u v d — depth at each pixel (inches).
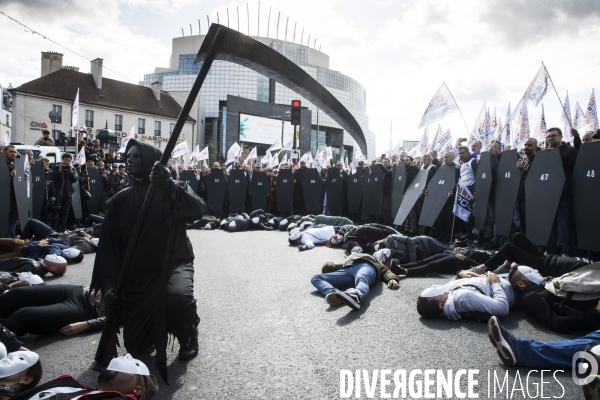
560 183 239.5
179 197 114.6
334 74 2827.3
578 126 386.0
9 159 325.7
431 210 365.1
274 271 249.9
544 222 248.4
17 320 139.4
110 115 2096.5
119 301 115.8
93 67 2092.8
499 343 121.7
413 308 178.1
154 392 97.4
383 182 464.1
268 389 110.2
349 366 123.8
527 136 352.2
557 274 186.4
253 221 487.2
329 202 538.6
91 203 533.6
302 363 125.7
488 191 304.8
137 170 125.5
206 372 120.3
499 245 315.3
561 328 146.9
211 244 365.1
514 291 171.0
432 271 231.6
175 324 123.2
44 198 422.6
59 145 639.1
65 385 78.2
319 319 164.6
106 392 72.2
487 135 417.1
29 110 1851.6
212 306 181.2
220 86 2945.4
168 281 119.6
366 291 187.8
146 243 123.4
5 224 314.3
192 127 2443.4
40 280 186.1
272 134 2842.0
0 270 215.0
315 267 261.6
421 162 431.8
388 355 131.4
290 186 556.1
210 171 585.9
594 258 243.6
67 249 269.9
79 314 151.0
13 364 96.5
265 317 167.2
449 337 145.9
